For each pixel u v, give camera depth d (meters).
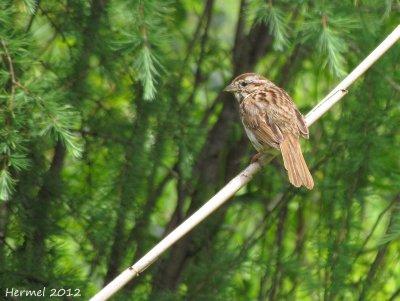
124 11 10.02
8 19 9.83
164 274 13.88
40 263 12.39
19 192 12.38
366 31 12.09
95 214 12.68
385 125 13.10
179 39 13.71
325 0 10.60
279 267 13.60
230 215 14.31
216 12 14.64
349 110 13.34
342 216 13.42
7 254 12.41
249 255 13.56
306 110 13.87
